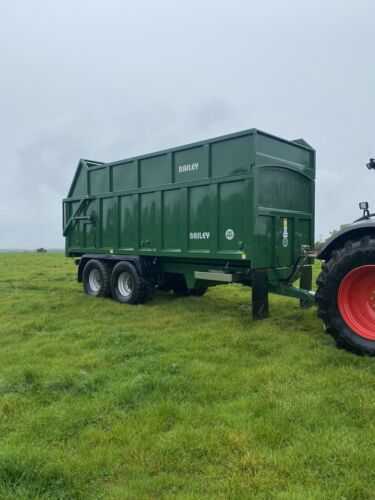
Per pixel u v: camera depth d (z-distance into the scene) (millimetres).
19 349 5289
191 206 7219
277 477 2508
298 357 4691
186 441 2896
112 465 2676
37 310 7922
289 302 8320
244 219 6316
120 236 8867
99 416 3330
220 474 2561
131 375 4207
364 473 2514
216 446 2842
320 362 4465
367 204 5359
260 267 6352
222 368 4383
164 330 6137
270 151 6582
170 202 7629
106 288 9148
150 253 8055
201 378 4098
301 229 7355
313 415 3211
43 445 2904
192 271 7688
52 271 16188
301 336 5559
